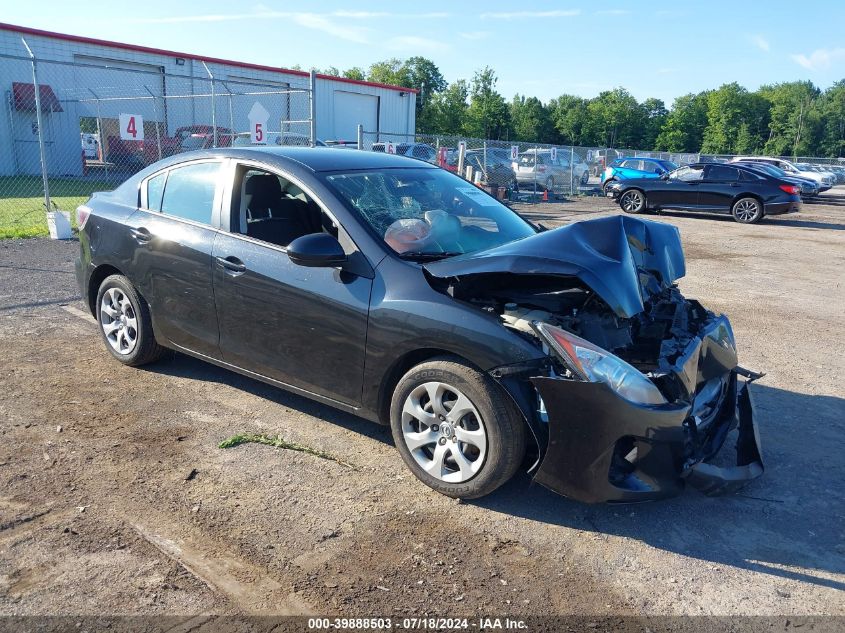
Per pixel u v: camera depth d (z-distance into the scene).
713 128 102.94
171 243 4.42
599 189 27.02
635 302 3.20
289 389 4.04
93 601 2.60
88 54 23.59
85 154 23.77
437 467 3.45
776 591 2.84
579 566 2.96
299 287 3.77
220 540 3.02
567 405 3.03
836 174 36.56
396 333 3.42
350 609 2.62
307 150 4.47
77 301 6.96
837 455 4.14
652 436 3.04
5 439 3.87
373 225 3.75
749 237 14.98
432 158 20.17
